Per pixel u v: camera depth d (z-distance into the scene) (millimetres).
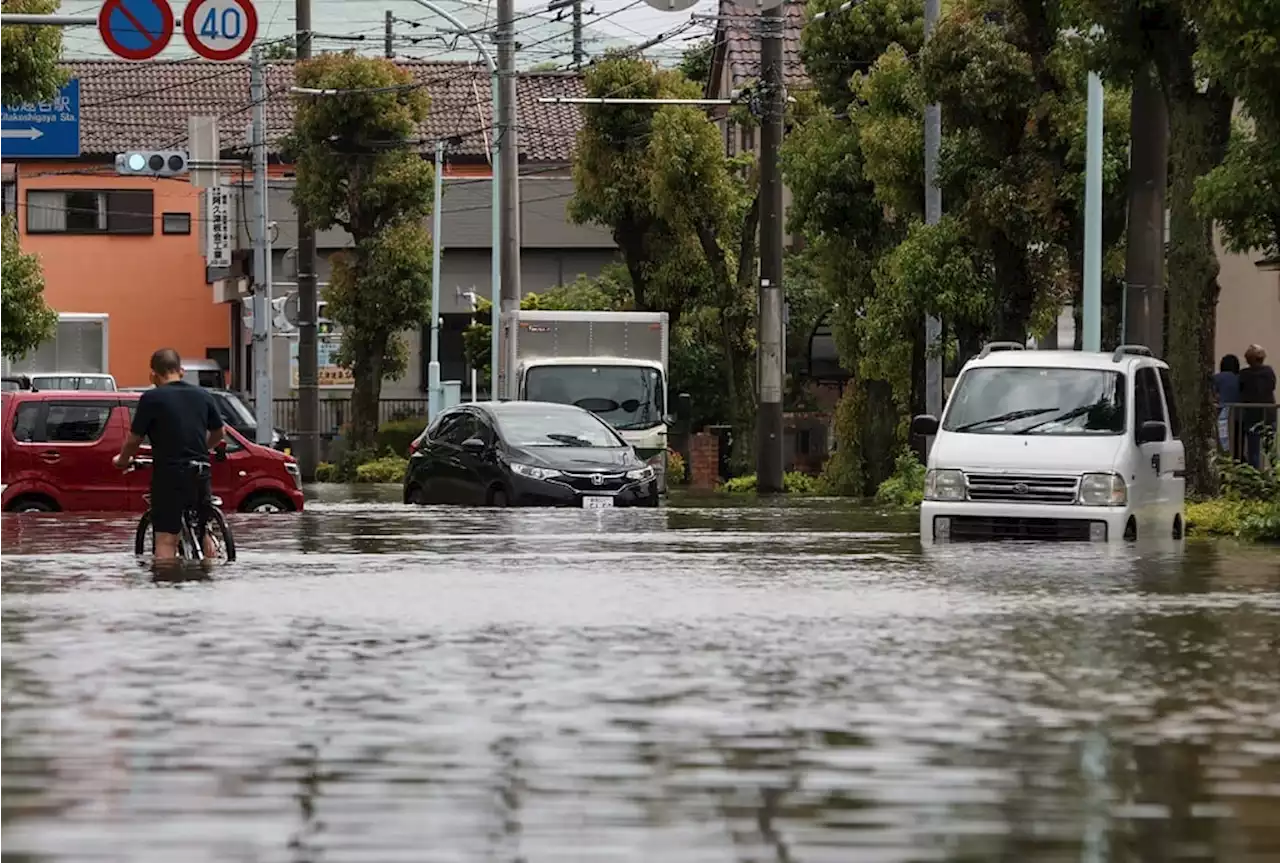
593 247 185750
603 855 18203
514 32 124250
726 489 119125
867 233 107562
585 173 131500
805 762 22656
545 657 31625
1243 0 52375
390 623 36562
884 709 26328
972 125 82875
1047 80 81250
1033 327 87250
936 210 91250
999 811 20094
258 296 130875
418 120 145875
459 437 84188
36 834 18938
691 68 186000
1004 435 57125
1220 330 102188
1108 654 32031
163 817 19672
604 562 51906
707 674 29656
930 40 82188
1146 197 68625
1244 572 47344
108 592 42812
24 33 92125
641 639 34031
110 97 198250
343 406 180875
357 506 83812
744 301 129750
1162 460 59000
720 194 126125
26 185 195500
